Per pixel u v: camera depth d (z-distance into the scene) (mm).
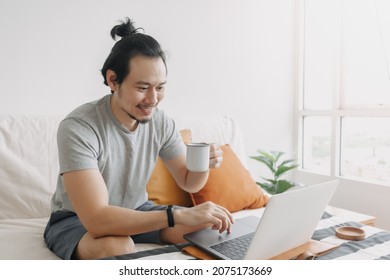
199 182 1368
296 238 1087
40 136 1601
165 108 2207
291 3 2686
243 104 2521
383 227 2223
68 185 1062
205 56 2324
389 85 2240
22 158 1536
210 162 1339
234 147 2076
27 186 1514
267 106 2641
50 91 1844
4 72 1730
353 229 1313
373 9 2312
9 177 1492
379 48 2287
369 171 2398
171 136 1411
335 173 2525
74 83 1905
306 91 2777
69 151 1083
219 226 1053
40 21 1794
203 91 2338
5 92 1737
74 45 1890
